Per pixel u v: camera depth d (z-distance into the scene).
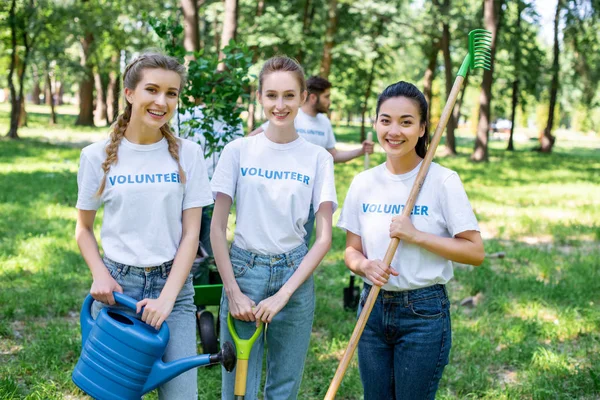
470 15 23.39
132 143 2.78
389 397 2.92
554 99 29.86
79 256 7.19
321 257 3.06
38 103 56.59
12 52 21.03
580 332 5.35
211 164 5.09
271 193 3.05
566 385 4.33
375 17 21.33
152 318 2.67
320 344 4.98
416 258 2.79
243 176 3.10
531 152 30.05
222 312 3.19
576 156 28.78
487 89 22.36
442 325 2.80
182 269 2.78
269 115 3.07
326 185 3.11
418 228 2.81
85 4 21.45
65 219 9.12
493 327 5.41
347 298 5.77
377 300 2.87
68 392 4.14
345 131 40.97
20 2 20.56
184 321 2.84
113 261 2.79
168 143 2.82
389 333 2.84
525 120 61.66
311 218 4.06
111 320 2.64
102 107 36.09
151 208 2.75
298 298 3.10
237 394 2.93
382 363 2.89
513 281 6.68
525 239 9.27
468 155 25.45
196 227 2.86
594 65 28.50
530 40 27.91
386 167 2.93
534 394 4.16
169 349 2.78
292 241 3.09
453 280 6.85
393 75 34.00
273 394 3.20
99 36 22.62
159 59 2.71
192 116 4.95
